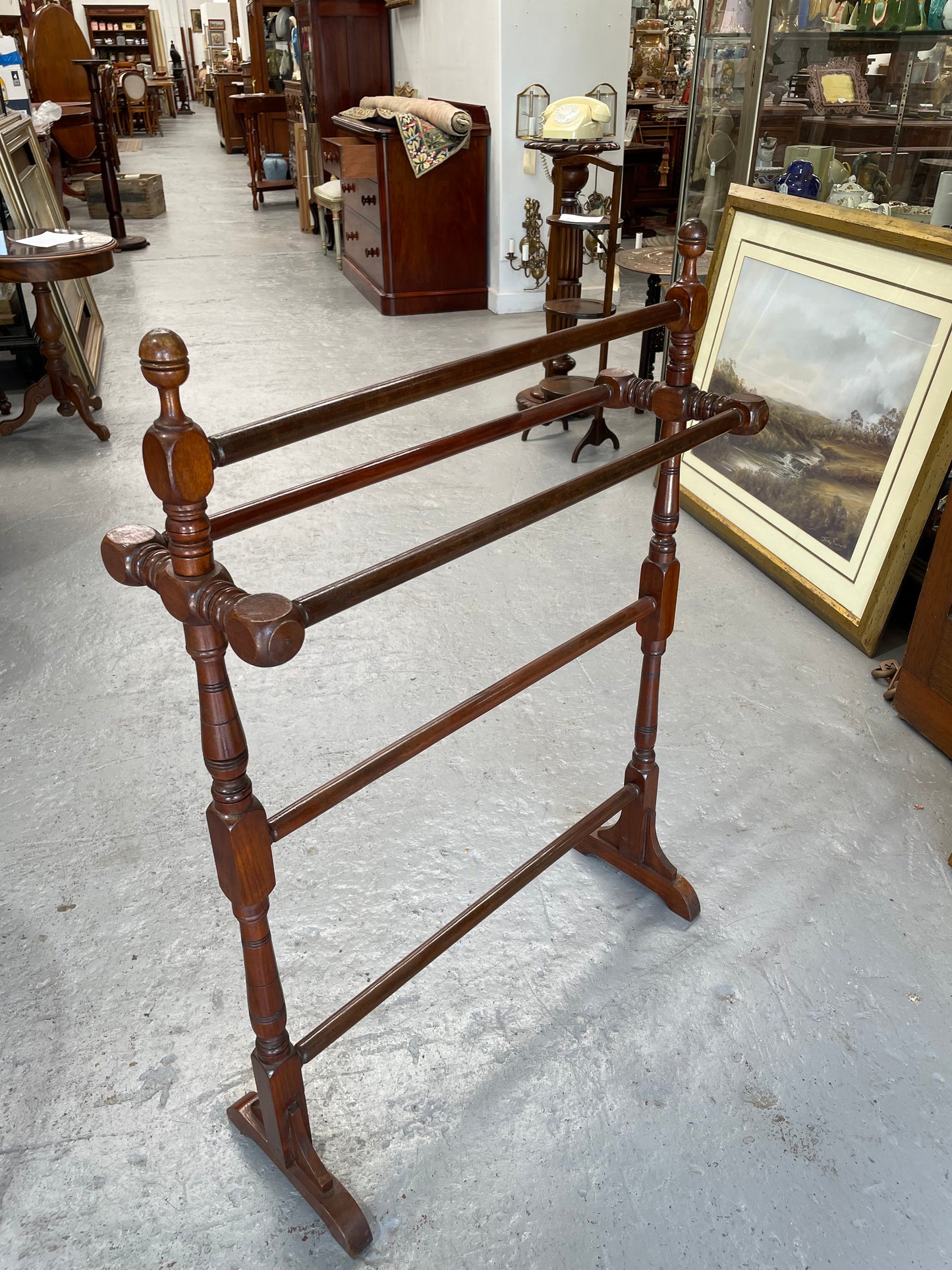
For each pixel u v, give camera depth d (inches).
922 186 116.4
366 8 294.2
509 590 117.5
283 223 360.2
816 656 105.0
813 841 80.1
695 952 70.2
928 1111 59.4
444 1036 63.9
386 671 101.8
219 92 534.6
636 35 326.0
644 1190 54.9
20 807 83.0
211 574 39.2
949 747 88.7
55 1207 54.0
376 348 212.5
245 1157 56.8
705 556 127.3
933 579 88.0
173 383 35.1
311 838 80.0
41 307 157.9
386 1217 53.6
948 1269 51.5
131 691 99.0
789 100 126.0
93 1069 61.5
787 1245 52.4
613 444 160.6
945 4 106.8
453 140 223.9
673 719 94.5
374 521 134.8
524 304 245.3
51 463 154.9
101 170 301.7
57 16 380.5
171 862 77.5
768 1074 61.6
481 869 76.9
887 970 68.7
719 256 133.3
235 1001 66.2
